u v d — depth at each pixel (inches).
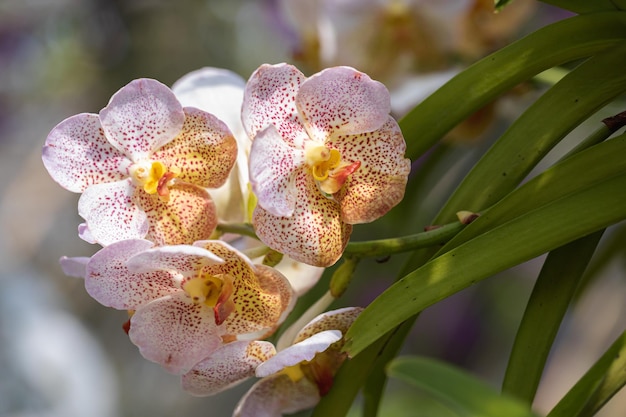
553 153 50.8
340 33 27.7
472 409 19.2
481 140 30.3
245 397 21.3
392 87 27.9
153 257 19.7
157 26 61.6
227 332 20.6
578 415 20.4
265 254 20.8
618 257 29.5
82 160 20.3
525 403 20.6
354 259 20.7
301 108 20.1
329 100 20.1
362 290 49.6
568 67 25.5
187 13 61.6
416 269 20.7
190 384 20.5
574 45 20.7
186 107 20.1
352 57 27.9
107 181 20.4
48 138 20.2
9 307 60.6
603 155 20.2
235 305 20.5
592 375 20.5
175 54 61.7
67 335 61.5
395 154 20.2
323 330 20.5
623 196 19.8
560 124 20.7
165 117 20.1
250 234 20.7
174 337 20.5
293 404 21.3
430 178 31.4
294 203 20.0
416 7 27.3
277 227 20.1
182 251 19.5
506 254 19.9
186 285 20.3
